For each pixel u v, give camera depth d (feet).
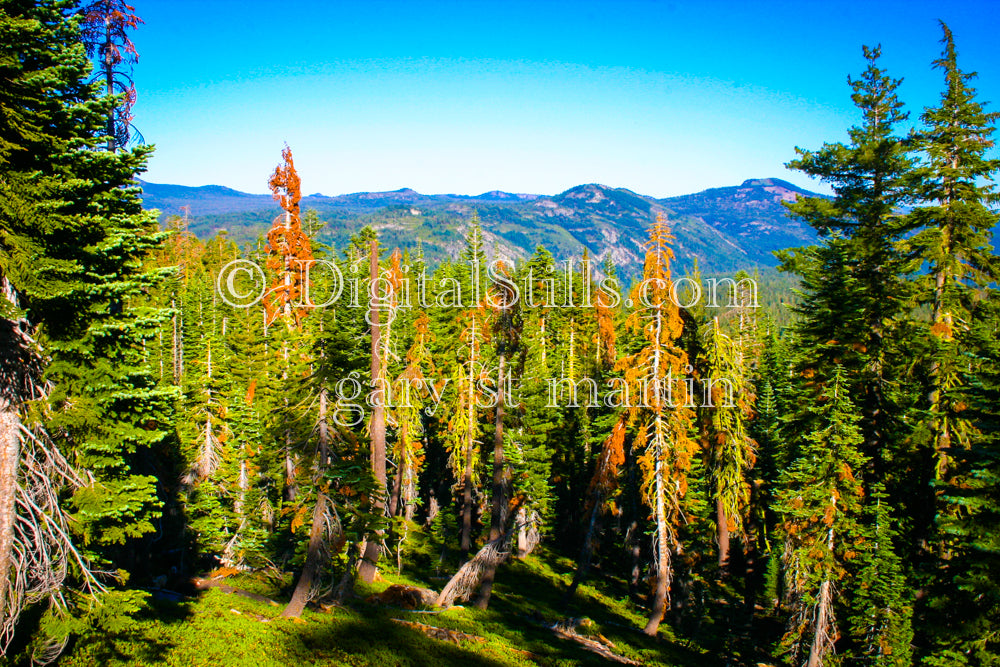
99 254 37.24
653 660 77.46
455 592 85.10
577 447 142.51
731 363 99.96
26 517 36.88
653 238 81.92
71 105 35.65
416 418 120.26
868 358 68.85
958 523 48.55
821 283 72.18
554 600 106.01
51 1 34.30
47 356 37.04
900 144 68.23
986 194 65.16
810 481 67.46
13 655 36.73
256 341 104.83
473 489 130.41
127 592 40.22
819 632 65.16
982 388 49.60
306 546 72.59
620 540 140.87
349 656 54.85
